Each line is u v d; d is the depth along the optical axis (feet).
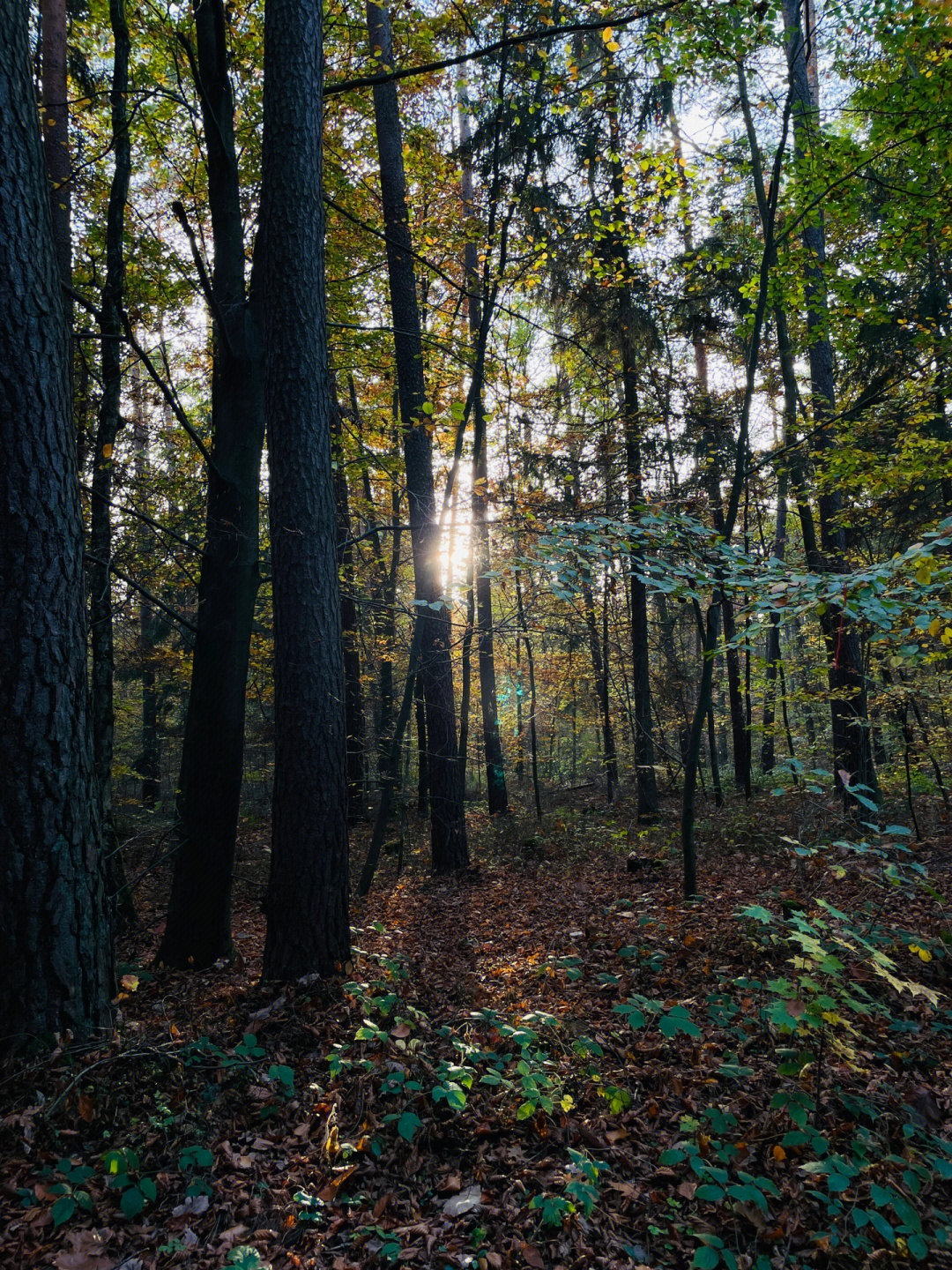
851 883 21.63
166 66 28.96
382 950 21.83
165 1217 9.20
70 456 12.65
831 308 35.60
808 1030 11.27
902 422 29.14
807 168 29.37
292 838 16.14
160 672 49.19
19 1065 11.33
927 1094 11.07
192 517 34.01
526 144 35.14
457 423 26.27
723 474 41.39
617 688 61.62
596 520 16.83
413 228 36.63
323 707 16.56
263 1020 13.73
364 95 33.14
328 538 17.30
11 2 12.04
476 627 29.94
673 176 28.94
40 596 12.07
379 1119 10.94
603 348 38.63
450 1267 8.41
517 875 34.09
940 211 29.58
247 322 21.31
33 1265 8.29
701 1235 8.62
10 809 11.80
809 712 52.54
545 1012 14.99
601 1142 10.47
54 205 25.16
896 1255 8.42
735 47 21.72
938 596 13.78
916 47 25.98
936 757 33.12
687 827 23.67
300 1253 8.74
